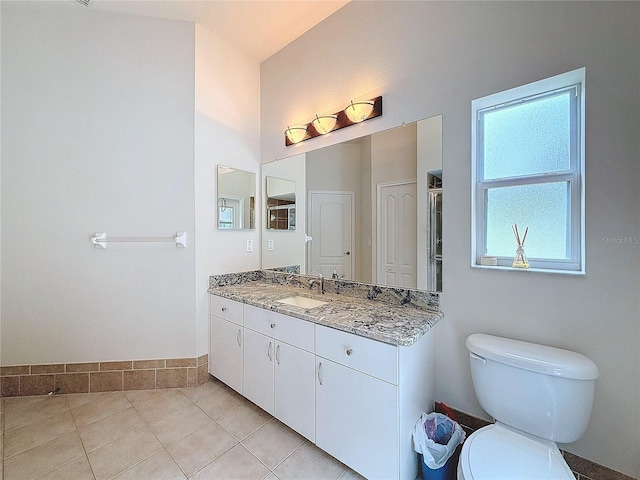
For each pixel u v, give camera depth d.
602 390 1.21
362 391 1.34
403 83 1.76
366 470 1.33
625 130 1.14
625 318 1.16
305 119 2.32
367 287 1.94
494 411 1.30
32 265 2.07
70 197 2.11
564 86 1.34
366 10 1.93
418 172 1.71
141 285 2.20
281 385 1.72
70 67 2.10
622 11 1.14
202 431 1.73
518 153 1.49
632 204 1.14
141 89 2.19
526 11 1.35
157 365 2.22
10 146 2.02
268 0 2.00
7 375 2.07
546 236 1.41
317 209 2.22
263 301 1.88
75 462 1.48
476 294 1.51
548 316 1.31
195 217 2.25
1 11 2.00
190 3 2.04
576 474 1.28
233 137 2.52
